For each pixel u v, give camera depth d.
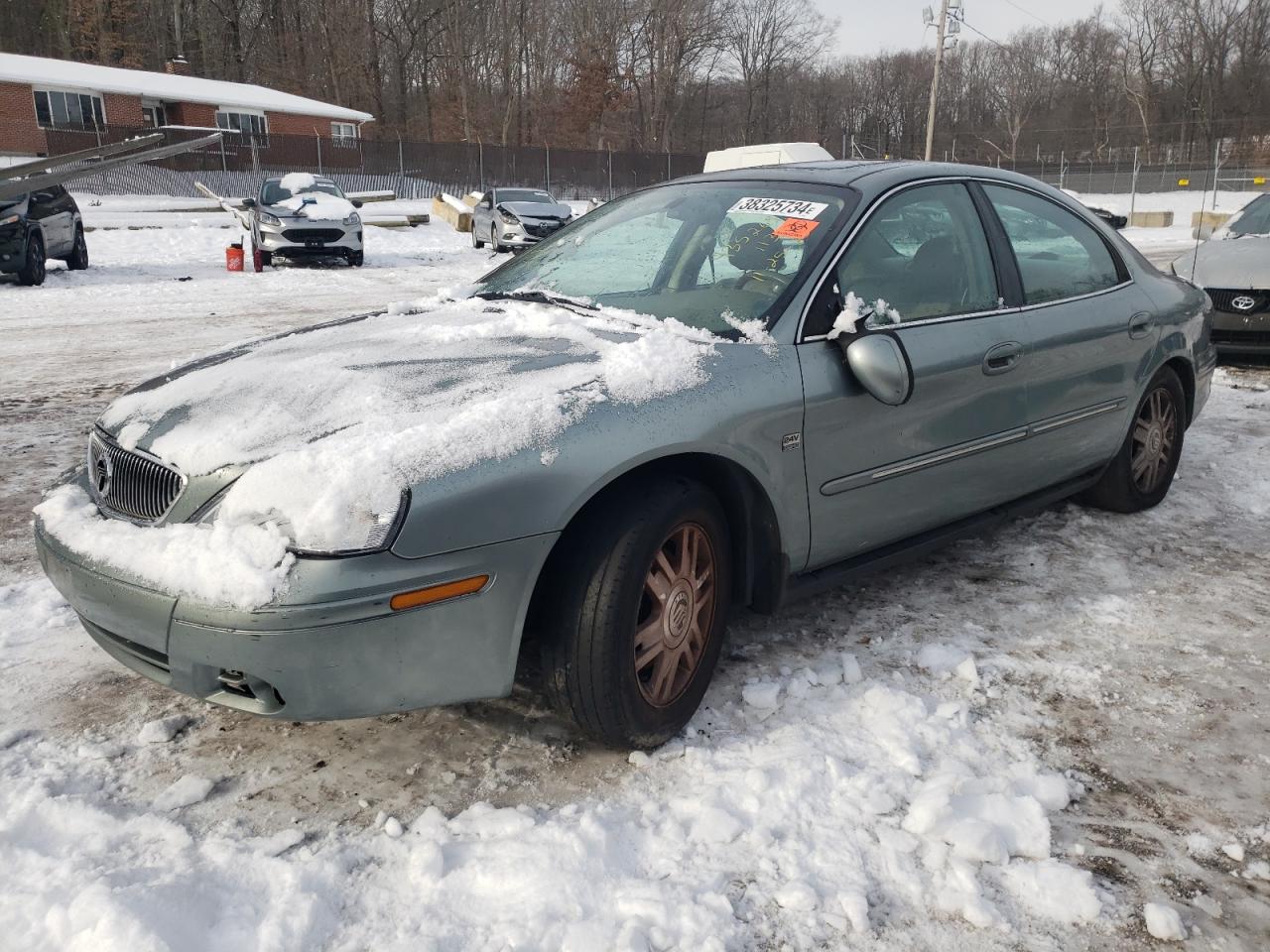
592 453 2.36
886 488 3.09
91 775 2.49
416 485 2.16
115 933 1.87
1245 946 1.99
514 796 2.42
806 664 3.08
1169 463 4.55
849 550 3.09
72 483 2.70
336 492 2.12
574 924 1.97
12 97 33.19
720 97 71.75
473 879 2.11
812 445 2.84
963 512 3.45
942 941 1.99
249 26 59.91
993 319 3.41
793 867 2.16
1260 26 65.00
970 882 2.11
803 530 2.88
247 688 2.24
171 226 22.88
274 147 34.16
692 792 2.43
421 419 2.33
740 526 2.80
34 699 2.85
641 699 2.50
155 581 2.20
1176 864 2.23
